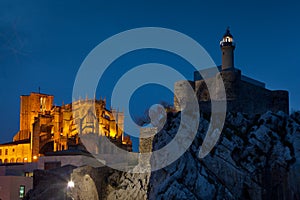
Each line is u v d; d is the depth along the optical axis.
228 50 78.94
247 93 72.62
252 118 65.31
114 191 68.75
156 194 57.12
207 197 56.16
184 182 57.62
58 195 56.19
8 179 70.62
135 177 68.69
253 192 57.62
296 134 59.50
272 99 75.81
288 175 56.38
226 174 59.06
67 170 59.56
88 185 63.25
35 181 57.25
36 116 134.25
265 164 58.72
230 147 61.16
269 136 60.97
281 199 56.34
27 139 129.62
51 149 120.31
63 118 121.94
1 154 124.81
